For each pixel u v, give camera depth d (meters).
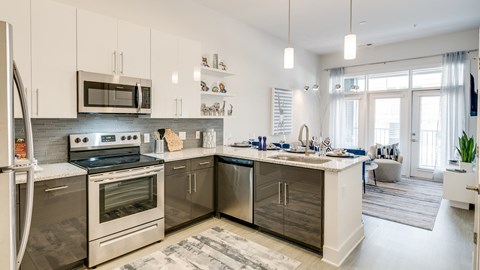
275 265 2.42
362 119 6.79
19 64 2.15
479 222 1.65
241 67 4.83
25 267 1.99
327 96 7.22
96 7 3.00
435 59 5.67
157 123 3.49
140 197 2.66
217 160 3.50
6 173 1.01
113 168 2.45
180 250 2.67
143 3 3.40
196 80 3.56
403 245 2.83
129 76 2.82
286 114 5.91
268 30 5.28
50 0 2.31
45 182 2.06
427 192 4.82
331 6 4.15
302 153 3.37
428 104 5.91
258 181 3.07
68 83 2.42
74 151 2.71
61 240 2.16
